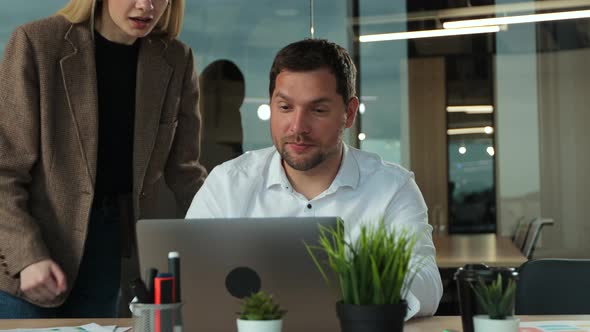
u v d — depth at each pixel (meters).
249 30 5.18
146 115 2.93
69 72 2.80
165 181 3.16
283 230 1.73
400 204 2.33
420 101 6.05
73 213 2.79
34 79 2.78
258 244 1.74
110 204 2.89
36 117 2.77
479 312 1.55
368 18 5.92
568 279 2.34
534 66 6.12
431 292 2.04
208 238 1.75
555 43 6.11
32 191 2.81
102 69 2.88
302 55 2.08
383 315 1.41
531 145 6.10
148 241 1.76
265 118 5.12
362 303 1.43
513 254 5.15
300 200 2.33
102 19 2.89
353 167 2.34
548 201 6.15
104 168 2.87
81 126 2.80
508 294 1.53
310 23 5.42
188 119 3.14
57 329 1.96
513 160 6.12
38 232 2.70
